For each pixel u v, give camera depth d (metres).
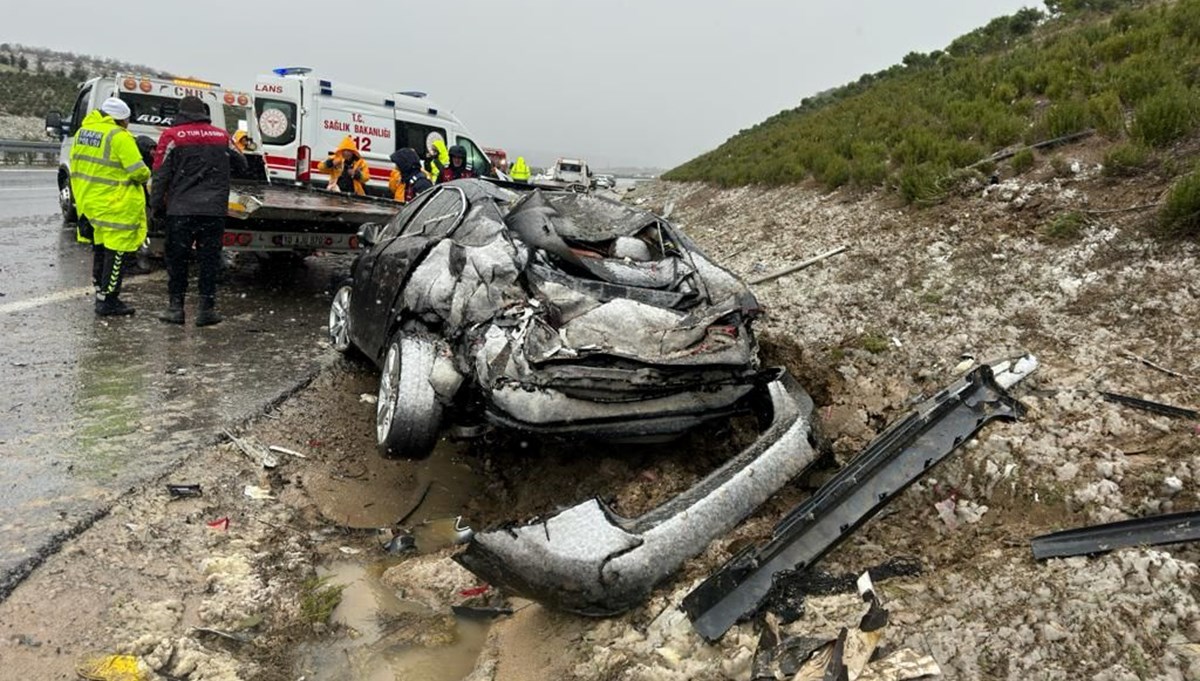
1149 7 13.06
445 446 4.98
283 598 3.36
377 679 2.93
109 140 6.86
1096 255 5.51
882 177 9.80
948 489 3.51
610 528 2.95
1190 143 6.40
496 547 2.92
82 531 3.55
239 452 4.56
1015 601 2.66
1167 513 2.94
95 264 7.34
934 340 5.19
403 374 4.15
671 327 3.97
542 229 4.64
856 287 6.52
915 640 2.57
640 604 3.00
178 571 3.42
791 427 3.58
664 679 2.60
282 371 6.03
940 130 10.62
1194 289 4.66
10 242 11.02
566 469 4.38
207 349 6.50
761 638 2.68
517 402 3.67
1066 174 7.09
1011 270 5.84
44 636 2.89
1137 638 2.41
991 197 7.38
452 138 14.23
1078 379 4.12
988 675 2.40
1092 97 8.46
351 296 5.80
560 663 2.87
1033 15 19.52
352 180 12.03
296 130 12.59
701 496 3.18
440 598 3.45
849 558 3.13
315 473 4.50
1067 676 2.33
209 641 3.04
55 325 6.87
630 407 3.75
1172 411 3.61
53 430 4.62
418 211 5.87
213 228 7.02
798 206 10.98
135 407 5.07
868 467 3.17
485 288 4.20
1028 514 3.24
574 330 3.90
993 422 3.75
